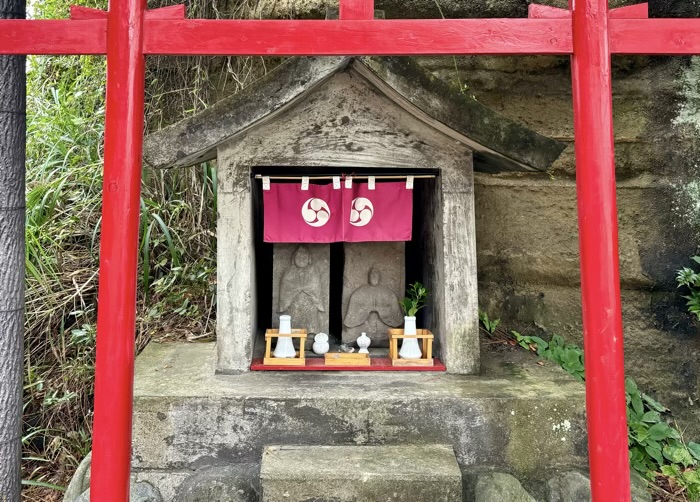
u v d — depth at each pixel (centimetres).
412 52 276
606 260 271
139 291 572
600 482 264
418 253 486
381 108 377
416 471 303
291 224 398
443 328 399
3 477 300
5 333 299
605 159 273
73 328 507
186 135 344
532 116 526
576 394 354
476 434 345
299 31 274
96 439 261
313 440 343
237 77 595
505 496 319
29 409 470
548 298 524
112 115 270
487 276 538
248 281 385
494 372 400
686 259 488
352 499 299
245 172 378
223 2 616
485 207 534
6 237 297
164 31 272
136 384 362
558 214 520
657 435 441
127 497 267
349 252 451
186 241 595
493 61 530
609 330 269
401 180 425
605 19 275
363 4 277
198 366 403
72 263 554
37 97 667
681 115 493
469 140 361
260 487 325
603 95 274
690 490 407
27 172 598
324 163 379
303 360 395
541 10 282
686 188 490
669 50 276
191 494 326
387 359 411
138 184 275
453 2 520
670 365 493
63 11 683
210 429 342
